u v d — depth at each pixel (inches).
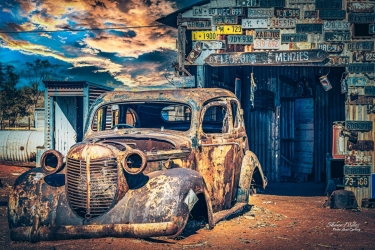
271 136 499.5
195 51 343.9
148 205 177.0
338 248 189.9
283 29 335.0
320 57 324.2
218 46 342.0
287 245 191.0
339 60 323.9
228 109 246.8
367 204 311.4
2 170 550.3
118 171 182.7
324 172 496.1
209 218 203.6
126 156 178.5
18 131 644.1
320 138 498.6
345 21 325.1
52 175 198.5
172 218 173.5
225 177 239.6
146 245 177.8
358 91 319.0
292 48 333.1
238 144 254.7
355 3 323.6
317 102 499.5
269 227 228.5
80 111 512.4
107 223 179.2
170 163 202.7
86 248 172.1
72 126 509.7
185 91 231.9
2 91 1492.4
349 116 318.0
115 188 183.0
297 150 511.2
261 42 337.1
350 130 315.9
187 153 207.3
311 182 487.5
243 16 338.3
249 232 213.2
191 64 344.8
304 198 353.4
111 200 183.3
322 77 358.9
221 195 236.4
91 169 183.9
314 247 189.8
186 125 259.3
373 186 314.8
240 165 263.0
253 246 186.2
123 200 182.9
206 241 189.9
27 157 610.2
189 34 353.7
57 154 194.5
